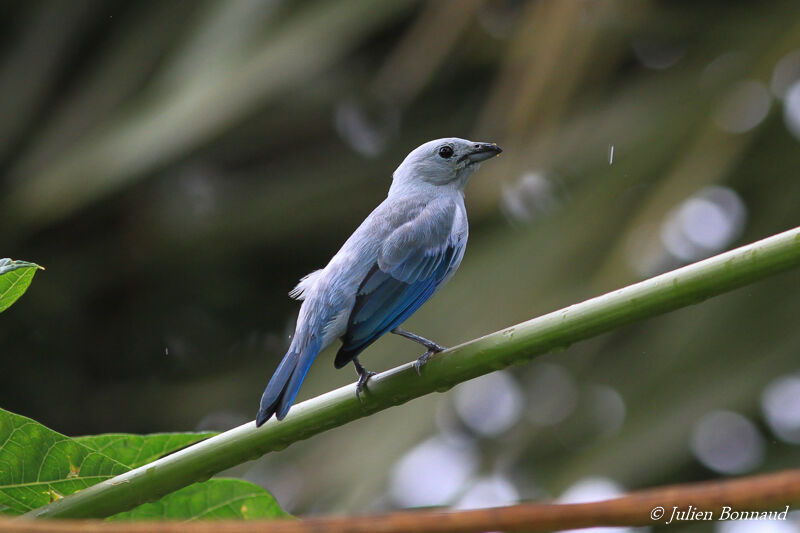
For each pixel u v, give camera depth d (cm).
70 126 1518
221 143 1666
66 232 1708
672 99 1243
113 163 1298
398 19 1518
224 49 1259
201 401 1628
